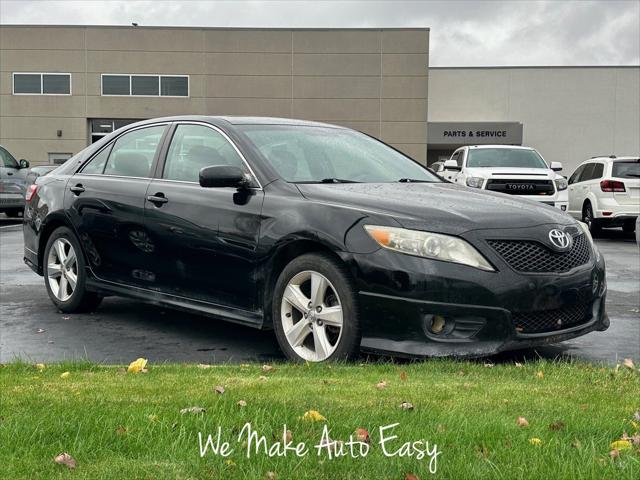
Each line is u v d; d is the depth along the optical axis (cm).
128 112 4156
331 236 503
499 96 5569
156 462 298
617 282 982
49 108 4150
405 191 549
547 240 505
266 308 545
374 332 493
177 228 592
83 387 414
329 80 4134
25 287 867
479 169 1684
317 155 602
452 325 485
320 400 381
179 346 594
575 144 5581
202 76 4144
